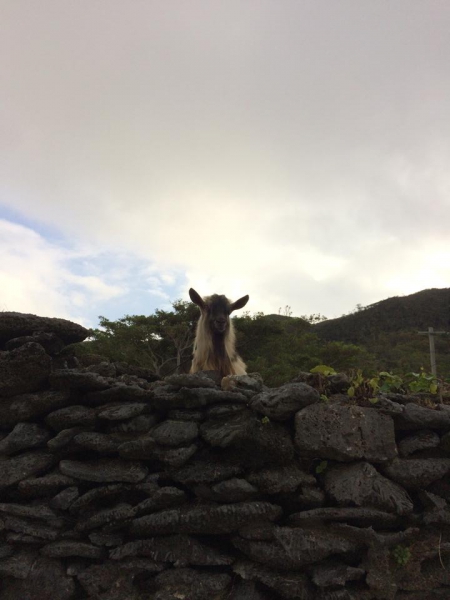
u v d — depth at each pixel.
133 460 1.93
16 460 1.94
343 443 1.86
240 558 1.80
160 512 1.81
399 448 1.97
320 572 1.73
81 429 2.00
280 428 1.91
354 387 2.07
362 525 1.80
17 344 2.08
